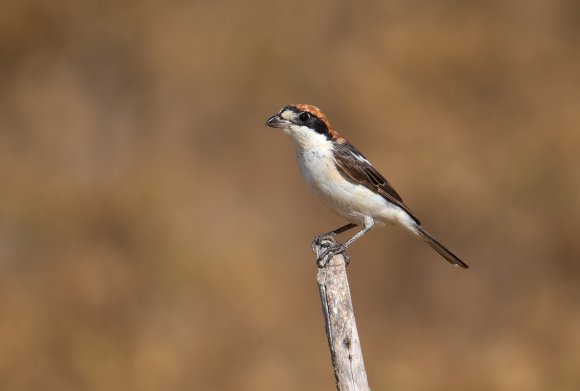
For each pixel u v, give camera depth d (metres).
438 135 16.08
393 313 14.73
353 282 14.92
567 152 16.14
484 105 17.20
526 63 17.52
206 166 16.58
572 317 14.26
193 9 18.20
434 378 12.92
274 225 15.70
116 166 16.45
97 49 18.08
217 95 17.36
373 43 17.36
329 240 9.07
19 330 12.65
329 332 6.79
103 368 12.37
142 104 17.69
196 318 13.19
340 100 16.70
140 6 18.03
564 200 15.62
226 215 15.61
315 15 17.91
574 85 17.45
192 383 12.45
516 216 15.53
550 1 18.72
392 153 15.87
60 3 17.98
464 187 15.53
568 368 13.10
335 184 8.88
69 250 13.99
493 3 18.28
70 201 14.66
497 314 14.66
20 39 17.86
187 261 13.75
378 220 9.17
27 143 17.08
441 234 15.46
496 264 15.33
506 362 13.09
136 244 14.12
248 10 17.94
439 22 17.62
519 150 16.25
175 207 14.66
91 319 13.03
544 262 15.30
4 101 17.66
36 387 12.27
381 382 12.91
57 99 17.48
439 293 14.96
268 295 13.67
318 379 12.77
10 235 14.32
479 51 17.22
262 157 16.72
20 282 13.50
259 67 17.41
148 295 13.47
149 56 17.73
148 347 12.56
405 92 16.55
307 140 8.88
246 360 12.86
